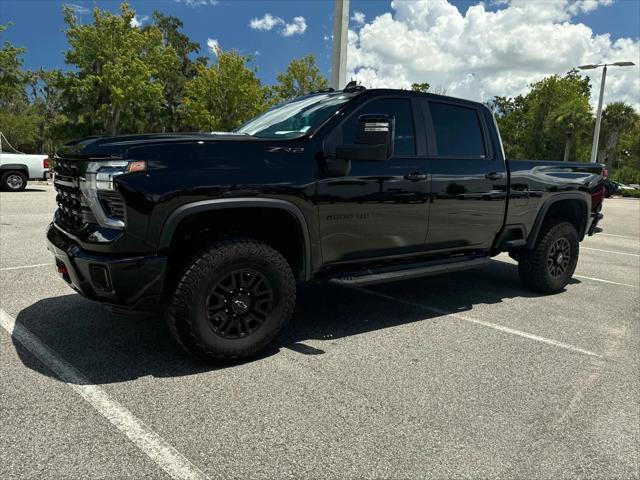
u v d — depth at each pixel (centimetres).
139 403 271
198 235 323
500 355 359
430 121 420
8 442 231
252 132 402
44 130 4919
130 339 360
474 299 511
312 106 396
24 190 1725
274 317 334
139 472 213
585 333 413
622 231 1256
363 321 427
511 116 5688
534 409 281
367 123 320
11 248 668
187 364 323
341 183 352
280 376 311
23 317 399
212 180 297
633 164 5859
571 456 237
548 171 511
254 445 236
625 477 222
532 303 502
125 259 282
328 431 250
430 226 416
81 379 297
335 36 822
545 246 516
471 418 268
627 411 282
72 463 218
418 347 369
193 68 5028
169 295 304
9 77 2419
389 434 249
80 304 435
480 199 446
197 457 225
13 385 286
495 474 221
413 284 569
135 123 3434
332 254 364
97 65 3216
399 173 386
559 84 4762
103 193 284
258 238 345
